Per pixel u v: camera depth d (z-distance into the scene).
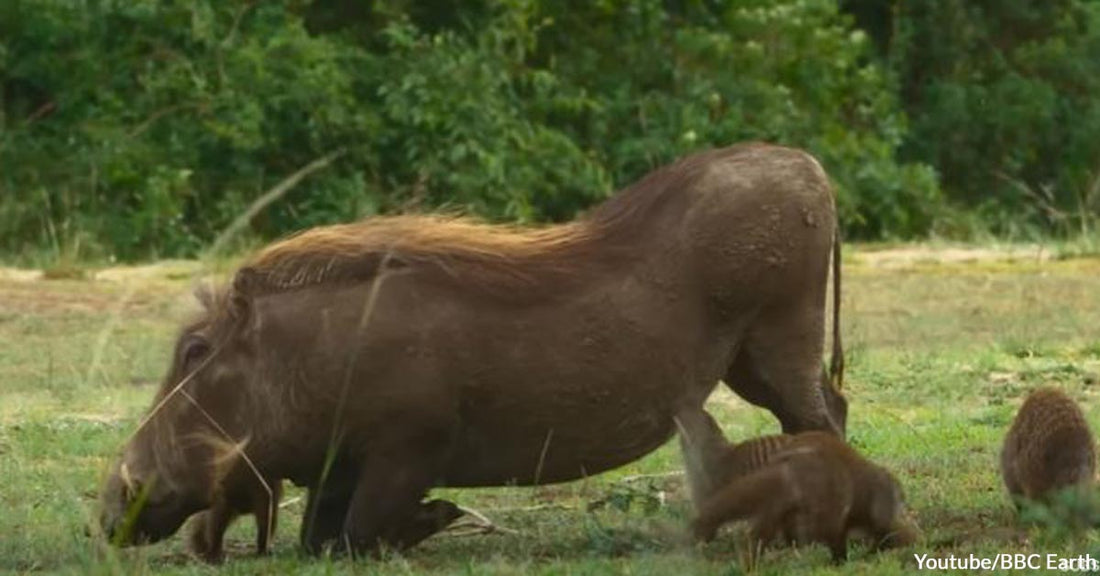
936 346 23.19
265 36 35.81
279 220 34.88
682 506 13.80
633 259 12.85
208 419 12.64
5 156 34.69
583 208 36.31
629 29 38.97
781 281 12.97
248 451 12.65
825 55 39.84
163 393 12.80
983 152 43.41
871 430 17.69
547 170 36.06
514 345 12.58
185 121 35.09
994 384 20.33
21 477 15.68
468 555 12.80
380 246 12.66
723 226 12.86
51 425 18.08
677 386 12.88
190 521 13.46
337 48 36.16
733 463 12.49
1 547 13.13
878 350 22.75
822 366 13.36
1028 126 43.31
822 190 13.13
